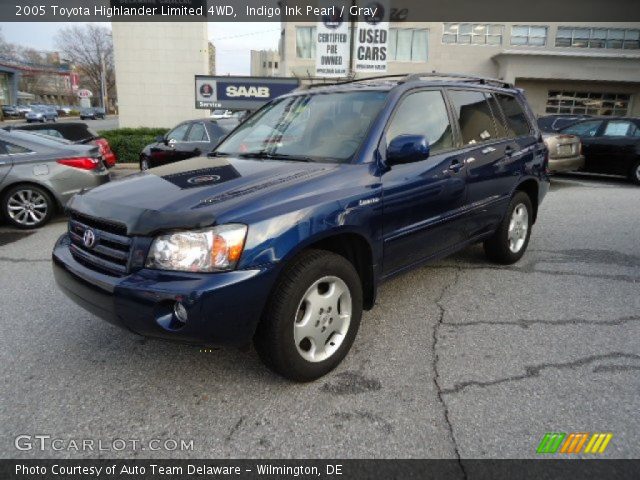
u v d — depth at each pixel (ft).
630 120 35.45
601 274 15.66
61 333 11.80
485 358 10.44
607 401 8.87
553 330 11.72
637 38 97.45
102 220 8.97
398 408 8.77
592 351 10.68
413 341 11.23
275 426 8.34
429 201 11.64
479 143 13.82
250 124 13.62
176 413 8.71
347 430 8.21
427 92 12.51
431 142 12.13
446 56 99.66
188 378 9.80
